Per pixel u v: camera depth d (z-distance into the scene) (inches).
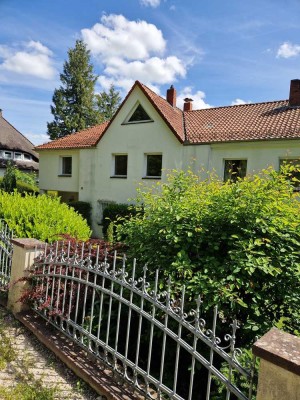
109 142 660.1
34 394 102.9
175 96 725.3
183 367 119.6
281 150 462.9
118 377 108.5
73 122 1494.8
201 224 130.4
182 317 90.0
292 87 552.4
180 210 137.8
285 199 138.4
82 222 245.6
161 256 128.1
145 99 603.5
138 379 109.2
